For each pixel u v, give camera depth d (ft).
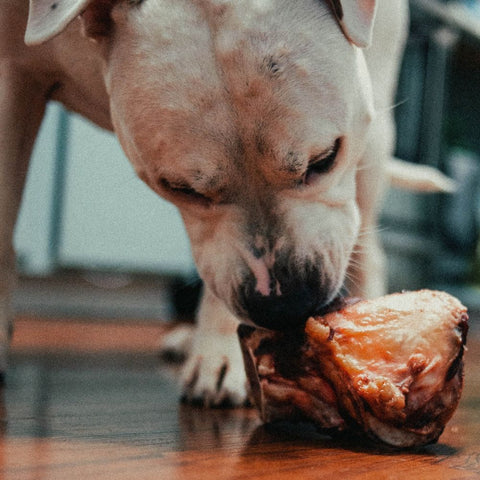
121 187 6.14
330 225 1.92
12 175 2.33
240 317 1.88
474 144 7.79
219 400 2.12
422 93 6.35
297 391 1.78
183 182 1.84
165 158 1.82
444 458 1.66
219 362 2.17
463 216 7.32
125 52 1.84
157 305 6.66
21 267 5.97
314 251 1.86
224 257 1.89
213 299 2.21
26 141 2.41
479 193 7.49
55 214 5.98
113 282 6.47
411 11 6.13
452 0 6.66
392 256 6.36
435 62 6.35
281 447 1.69
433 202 6.65
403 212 6.44
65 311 6.31
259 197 1.85
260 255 1.84
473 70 7.61
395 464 1.59
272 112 1.75
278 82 1.75
